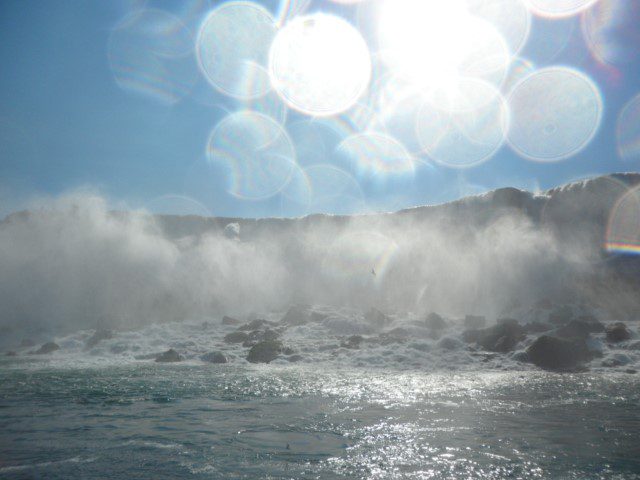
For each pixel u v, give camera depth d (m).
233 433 5.10
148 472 3.98
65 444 4.75
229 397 6.96
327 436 4.97
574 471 3.96
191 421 5.61
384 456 4.36
